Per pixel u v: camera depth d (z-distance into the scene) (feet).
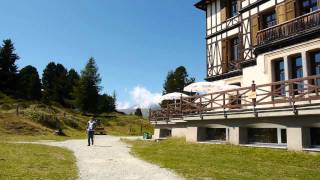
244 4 69.31
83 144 68.64
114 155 47.83
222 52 78.84
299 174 31.65
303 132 40.65
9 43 235.81
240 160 40.50
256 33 64.75
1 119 105.09
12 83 231.09
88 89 235.20
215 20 82.53
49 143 68.44
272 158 40.57
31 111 124.77
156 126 81.35
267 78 58.95
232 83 74.49
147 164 38.63
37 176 29.32
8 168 32.53
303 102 48.08
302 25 52.60
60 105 237.25
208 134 57.77
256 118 46.75
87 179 29.60
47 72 286.87
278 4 60.13
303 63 52.29
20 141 72.13
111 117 217.97
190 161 40.16
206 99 64.64
